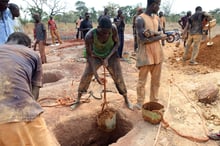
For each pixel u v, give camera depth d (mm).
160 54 4613
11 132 2348
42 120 2666
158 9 4496
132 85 6672
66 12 36750
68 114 4840
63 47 13297
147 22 4414
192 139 4023
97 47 4547
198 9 7965
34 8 29578
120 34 9008
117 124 4902
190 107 5160
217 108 5121
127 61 9188
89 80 4957
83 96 5723
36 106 2557
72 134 4613
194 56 8320
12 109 2354
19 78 2475
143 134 4137
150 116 4348
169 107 5160
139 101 5008
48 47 13664
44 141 2592
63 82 7059
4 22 4109
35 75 2832
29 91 2553
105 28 4105
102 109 4805
